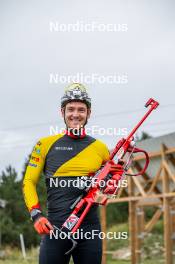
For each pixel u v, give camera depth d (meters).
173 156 10.94
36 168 3.22
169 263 10.56
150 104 3.25
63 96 3.27
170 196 10.67
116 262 13.89
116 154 3.23
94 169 3.19
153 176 11.88
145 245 15.49
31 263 13.97
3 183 22.61
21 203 21.47
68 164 3.16
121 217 22.38
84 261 3.12
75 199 3.12
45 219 3.08
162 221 18.92
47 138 3.25
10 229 19.98
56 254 3.10
